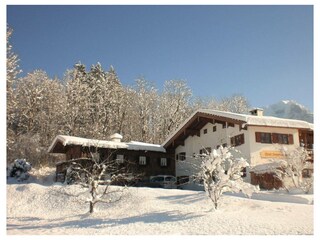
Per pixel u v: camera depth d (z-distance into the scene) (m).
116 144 29.06
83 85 45.16
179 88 47.44
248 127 24.00
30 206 17.94
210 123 29.16
